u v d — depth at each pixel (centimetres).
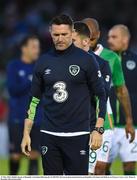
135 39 5747
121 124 2234
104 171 1956
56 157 1656
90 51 1862
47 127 1648
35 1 5962
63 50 1641
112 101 2220
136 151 2258
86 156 1647
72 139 1634
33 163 2589
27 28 5394
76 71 1627
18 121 2609
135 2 6044
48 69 1644
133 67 2291
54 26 1625
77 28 1831
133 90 2291
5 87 4144
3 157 3656
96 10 5975
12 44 5147
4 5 5969
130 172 2275
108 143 1938
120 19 5941
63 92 1630
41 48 5088
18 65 2638
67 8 5931
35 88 1681
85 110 1641
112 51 2097
